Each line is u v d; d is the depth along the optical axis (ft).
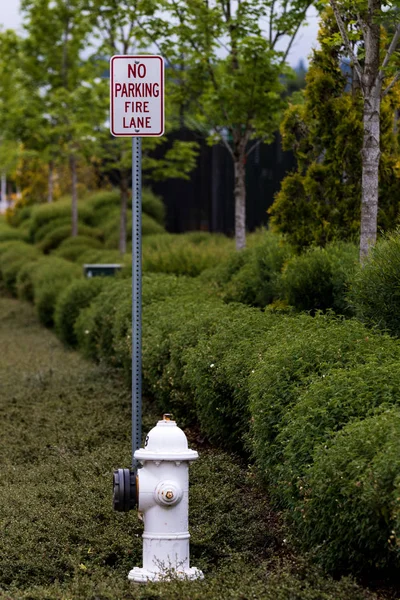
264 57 50.78
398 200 39.93
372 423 18.33
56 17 101.50
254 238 64.90
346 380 20.90
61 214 131.03
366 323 28.14
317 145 41.91
